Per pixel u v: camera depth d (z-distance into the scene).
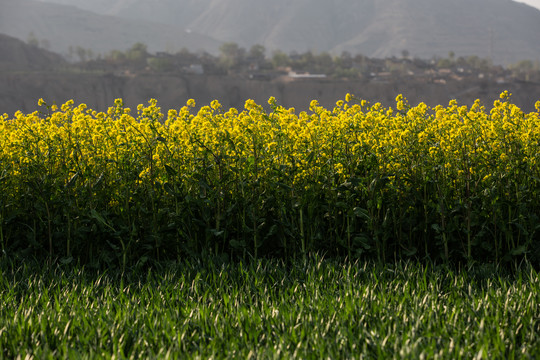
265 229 6.76
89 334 4.35
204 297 5.18
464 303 4.93
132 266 6.43
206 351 4.14
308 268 6.07
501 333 4.27
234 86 146.62
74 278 5.87
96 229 6.52
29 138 7.12
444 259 6.38
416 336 4.28
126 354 4.25
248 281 5.67
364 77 161.25
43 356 3.95
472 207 6.48
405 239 6.57
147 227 6.62
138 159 6.66
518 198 6.39
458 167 6.83
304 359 3.96
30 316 4.71
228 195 6.71
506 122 7.18
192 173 6.61
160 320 4.65
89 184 6.54
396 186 6.60
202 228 6.70
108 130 7.40
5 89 129.88
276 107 7.18
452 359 3.93
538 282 5.37
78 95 136.50
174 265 6.31
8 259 6.52
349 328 4.44
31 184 6.41
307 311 4.79
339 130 7.13
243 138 6.89
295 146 7.12
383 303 4.92
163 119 7.92
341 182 6.81
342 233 6.82
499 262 6.34
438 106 8.47
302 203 6.45
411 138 6.94
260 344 4.32
